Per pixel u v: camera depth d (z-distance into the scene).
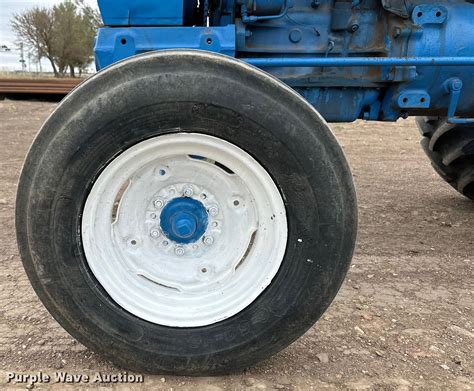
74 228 1.97
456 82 2.77
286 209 1.99
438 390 2.15
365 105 2.96
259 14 2.69
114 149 1.92
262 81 1.88
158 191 2.11
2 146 7.55
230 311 2.07
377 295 3.02
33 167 1.90
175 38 2.36
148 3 2.37
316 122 1.90
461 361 2.35
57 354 2.34
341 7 2.74
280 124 1.88
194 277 2.16
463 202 5.09
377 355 2.39
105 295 2.05
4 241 3.76
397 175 6.34
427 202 5.09
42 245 1.96
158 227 2.16
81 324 2.05
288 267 2.02
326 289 2.02
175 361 2.08
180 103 1.87
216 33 2.36
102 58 2.37
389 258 3.61
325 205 1.94
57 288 2.01
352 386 2.16
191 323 2.08
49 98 15.47
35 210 1.92
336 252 1.98
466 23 2.74
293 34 2.76
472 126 4.08
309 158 1.91
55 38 37.28
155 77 1.85
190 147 1.99
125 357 2.09
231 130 1.91
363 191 5.51
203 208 2.13
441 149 4.54
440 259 3.61
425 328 2.65
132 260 2.15
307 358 2.35
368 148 8.39
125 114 1.87
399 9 2.69
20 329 2.54
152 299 2.12
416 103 2.84
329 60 2.38
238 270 2.14
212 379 2.16
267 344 2.08
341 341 2.50
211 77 1.86
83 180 1.93
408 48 2.73
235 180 2.09
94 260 2.04
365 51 2.78
